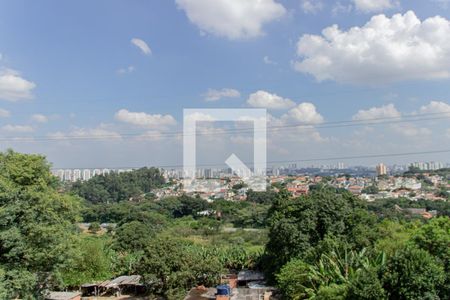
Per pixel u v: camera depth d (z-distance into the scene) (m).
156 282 32.84
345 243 27.78
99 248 42.72
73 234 29.31
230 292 32.00
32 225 24.69
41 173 28.70
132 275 42.31
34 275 24.83
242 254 45.09
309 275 24.48
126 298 37.19
